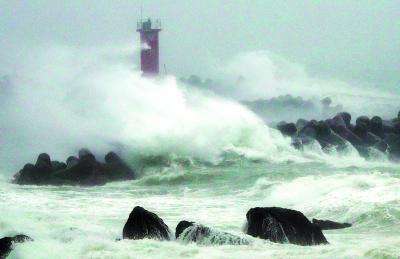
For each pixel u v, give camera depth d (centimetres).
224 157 13012
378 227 6981
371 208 7488
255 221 6178
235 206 9094
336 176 9456
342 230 6962
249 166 12462
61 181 11669
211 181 11350
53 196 10194
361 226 7094
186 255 5444
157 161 12719
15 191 10669
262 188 10356
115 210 8862
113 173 12062
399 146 13838
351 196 8106
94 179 11762
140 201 9706
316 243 5981
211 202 9519
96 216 8325
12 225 6881
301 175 11162
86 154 12006
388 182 8669
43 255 5550
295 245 5750
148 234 6166
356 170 11662
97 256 5466
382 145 13775
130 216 6291
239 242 5797
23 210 8362
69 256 5516
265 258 5269
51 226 6975
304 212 8081
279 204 8869
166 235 6178
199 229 5959
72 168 11806
